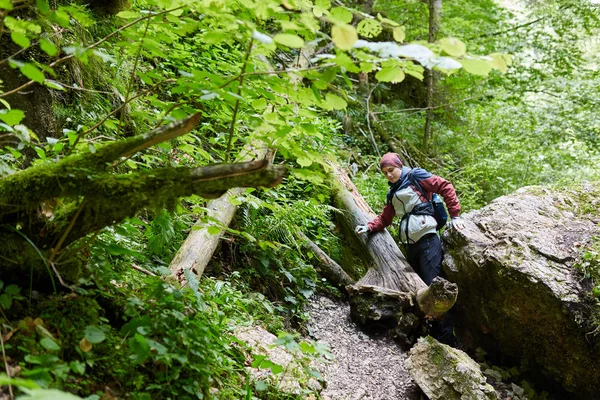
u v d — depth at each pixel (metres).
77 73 3.72
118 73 4.15
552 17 9.41
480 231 4.48
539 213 4.57
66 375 1.80
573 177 7.16
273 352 3.28
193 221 4.12
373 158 7.87
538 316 3.83
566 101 8.92
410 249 4.90
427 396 3.48
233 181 1.96
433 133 9.09
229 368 2.66
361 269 5.60
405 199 4.82
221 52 5.07
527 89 9.68
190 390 2.15
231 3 2.15
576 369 3.73
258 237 4.66
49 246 2.12
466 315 4.55
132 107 4.21
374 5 9.56
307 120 2.72
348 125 8.23
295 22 1.86
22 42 1.62
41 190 1.91
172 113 2.35
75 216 2.02
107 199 1.91
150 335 2.22
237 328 3.33
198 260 3.53
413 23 9.73
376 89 9.66
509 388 4.01
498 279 4.00
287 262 4.84
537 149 7.99
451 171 8.35
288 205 4.86
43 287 2.18
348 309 4.91
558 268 3.89
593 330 3.57
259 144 4.57
